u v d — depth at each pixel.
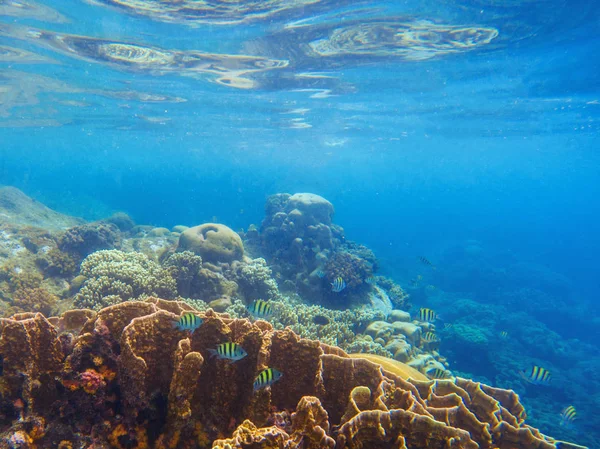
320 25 11.56
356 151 53.38
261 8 10.45
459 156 56.25
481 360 17.34
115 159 96.94
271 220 18.02
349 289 13.47
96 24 11.62
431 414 3.49
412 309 21.61
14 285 10.56
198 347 3.79
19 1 10.22
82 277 10.49
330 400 3.68
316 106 23.66
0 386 3.24
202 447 3.35
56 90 20.81
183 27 11.73
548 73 15.60
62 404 3.39
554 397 16.41
